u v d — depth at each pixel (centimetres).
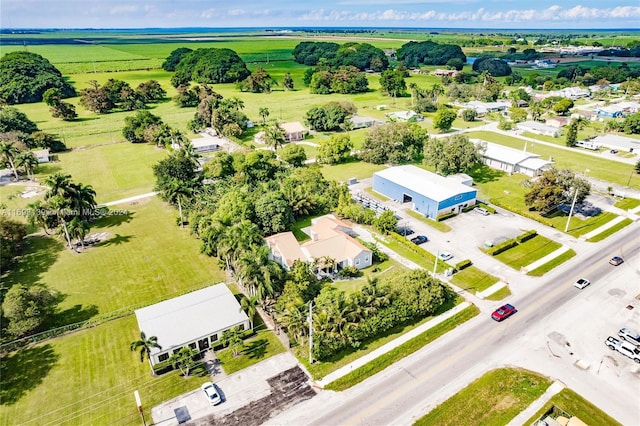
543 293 5897
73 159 11619
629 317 5419
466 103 18738
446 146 9438
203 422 3972
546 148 12356
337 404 4172
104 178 10231
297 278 5625
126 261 6738
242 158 9738
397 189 8744
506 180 10025
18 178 10075
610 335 5112
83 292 5959
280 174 9700
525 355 4794
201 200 8538
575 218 8100
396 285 5409
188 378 4500
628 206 8569
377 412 4081
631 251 6962
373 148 11131
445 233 7531
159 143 12588
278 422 3978
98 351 4888
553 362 4700
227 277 6325
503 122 14688
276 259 6562
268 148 12456
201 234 7025
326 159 11081
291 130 13625
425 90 18925
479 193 9262
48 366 4659
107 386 4394
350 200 8294
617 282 6134
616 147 12025
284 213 7512
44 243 7256
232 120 14025
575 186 7862
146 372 4584
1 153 9731
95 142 13288
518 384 4397
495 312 5381
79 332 5197
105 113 17475
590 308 5584
